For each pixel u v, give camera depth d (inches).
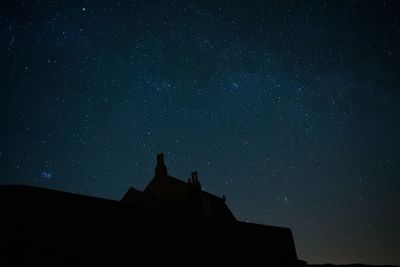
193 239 776.3
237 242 866.8
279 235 989.2
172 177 1197.1
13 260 486.3
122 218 673.0
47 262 518.0
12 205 535.8
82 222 605.3
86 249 579.8
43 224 548.4
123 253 633.0
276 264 924.0
